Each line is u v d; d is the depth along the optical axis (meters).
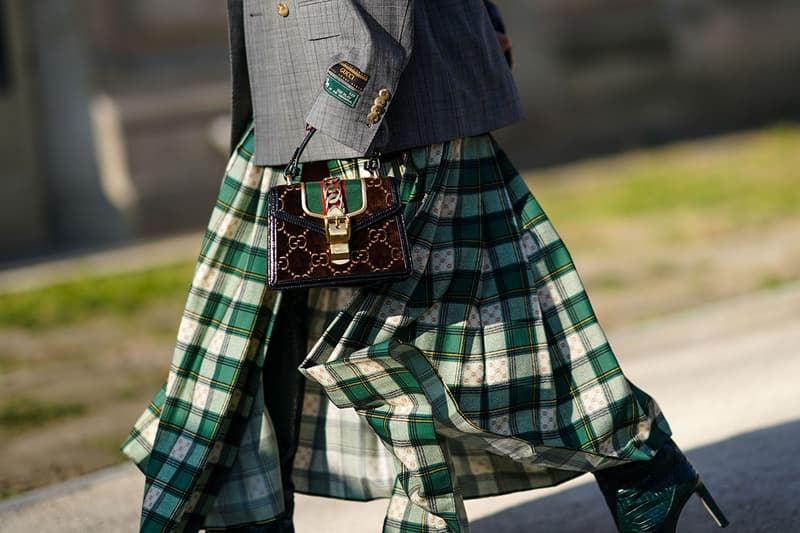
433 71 6.48
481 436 6.19
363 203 6.11
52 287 22.25
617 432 6.51
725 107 43.59
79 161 31.45
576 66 40.81
